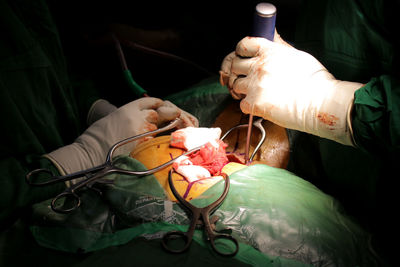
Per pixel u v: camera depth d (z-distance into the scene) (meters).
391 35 1.02
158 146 1.22
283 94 1.12
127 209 0.98
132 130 1.32
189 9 2.63
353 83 1.02
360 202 1.20
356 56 1.15
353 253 0.92
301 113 1.08
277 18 2.16
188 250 0.86
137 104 1.41
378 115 0.86
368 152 0.96
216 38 2.58
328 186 1.33
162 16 2.70
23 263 0.90
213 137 1.21
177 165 1.08
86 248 0.92
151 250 0.86
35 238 0.96
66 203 1.04
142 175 1.06
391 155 0.90
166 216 0.96
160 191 1.02
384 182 1.07
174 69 2.50
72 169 1.20
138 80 2.43
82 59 2.26
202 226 0.92
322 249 0.90
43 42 1.42
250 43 1.23
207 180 1.06
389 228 1.08
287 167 1.37
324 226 0.97
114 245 0.91
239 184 1.06
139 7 2.59
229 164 1.20
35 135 1.30
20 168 1.10
